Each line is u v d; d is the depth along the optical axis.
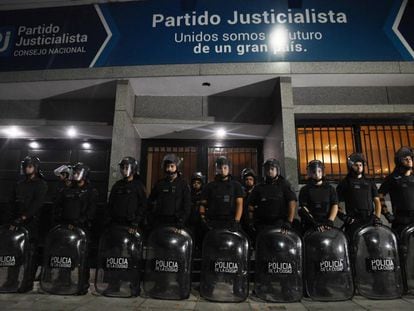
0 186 7.27
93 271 5.34
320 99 6.29
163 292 3.90
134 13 6.30
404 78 5.98
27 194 4.58
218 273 3.87
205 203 4.38
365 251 4.16
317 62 5.80
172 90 6.46
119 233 4.22
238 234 4.07
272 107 6.58
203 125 6.59
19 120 6.77
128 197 4.34
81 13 6.41
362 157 4.58
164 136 7.20
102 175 7.26
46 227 6.60
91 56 6.14
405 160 4.46
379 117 6.32
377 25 5.99
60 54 6.22
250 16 6.12
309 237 4.13
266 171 4.44
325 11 6.09
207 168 7.24
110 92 6.61
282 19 6.08
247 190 5.35
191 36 6.07
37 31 6.39
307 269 4.03
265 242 4.05
